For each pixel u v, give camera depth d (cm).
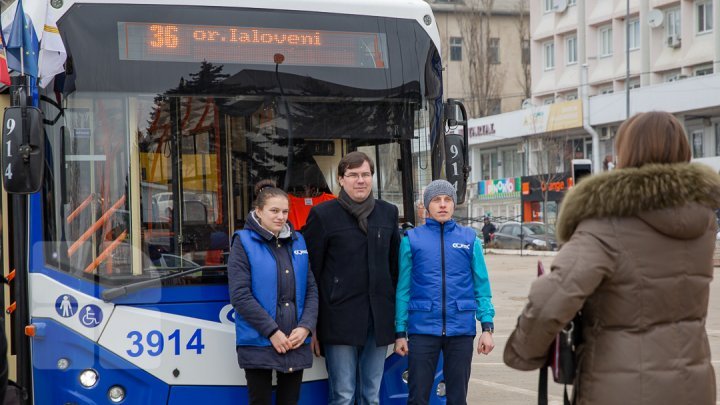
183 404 559
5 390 383
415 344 583
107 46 567
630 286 357
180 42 581
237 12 593
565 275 356
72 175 555
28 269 547
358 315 573
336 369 579
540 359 375
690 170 360
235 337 569
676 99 3853
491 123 5178
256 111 594
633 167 367
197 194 579
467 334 585
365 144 620
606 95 4272
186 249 574
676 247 359
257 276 546
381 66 622
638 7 4534
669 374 353
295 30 604
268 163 597
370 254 578
